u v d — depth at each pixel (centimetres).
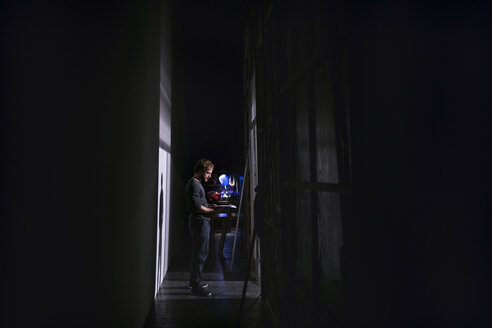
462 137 79
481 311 75
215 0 524
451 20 82
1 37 90
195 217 329
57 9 122
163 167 394
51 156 117
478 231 77
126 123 215
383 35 94
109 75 181
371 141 96
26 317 101
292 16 186
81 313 143
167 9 425
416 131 86
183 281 378
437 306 81
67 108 130
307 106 163
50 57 117
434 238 82
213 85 870
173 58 502
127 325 215
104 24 173
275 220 243
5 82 91
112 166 186
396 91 90
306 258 170
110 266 182
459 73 80
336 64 120
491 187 76
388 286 89
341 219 119
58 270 122
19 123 98
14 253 95
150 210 299
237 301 307
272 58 238
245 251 485
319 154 146
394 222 89
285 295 201
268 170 252
